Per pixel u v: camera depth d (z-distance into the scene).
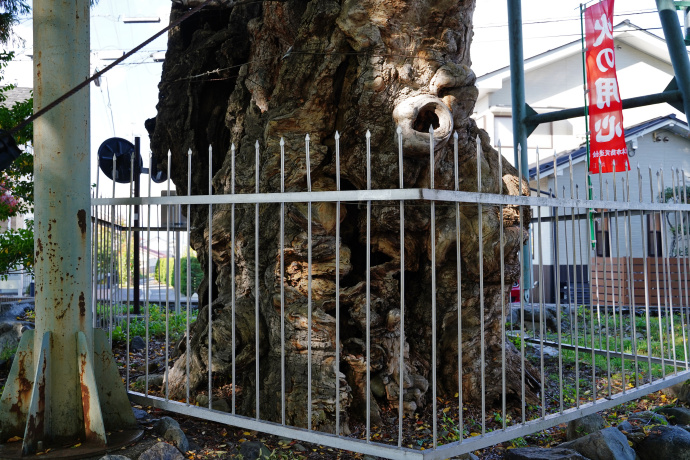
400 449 3.59
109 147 9.23
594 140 9.30
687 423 5.25
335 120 5.32
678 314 11.55
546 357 7.53
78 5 4.29
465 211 5.42
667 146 18.42
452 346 5.53
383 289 5.31
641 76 22.64
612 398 5.02
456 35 5.35
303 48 5.32
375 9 5.03
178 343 6.68
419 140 4.75
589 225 6.36
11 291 17.42
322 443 3.82
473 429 4.91
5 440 4.17
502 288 3.96
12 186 8.12
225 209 5.69
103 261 5.95
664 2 9.20
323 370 4.69
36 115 3.95
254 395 4.96
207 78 6.65
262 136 5.57
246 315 5.21
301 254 4.89
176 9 7.13
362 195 3.69
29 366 4.29
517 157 4.18
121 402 4.47
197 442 4.39
